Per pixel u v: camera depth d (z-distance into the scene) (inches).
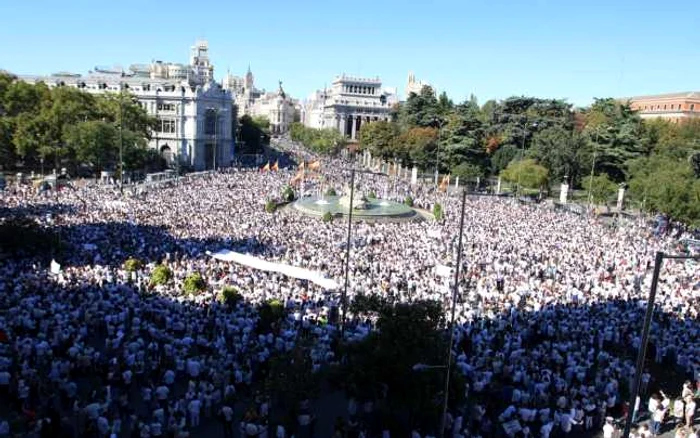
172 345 1049.5
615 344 1238.9
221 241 1873.8
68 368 945.5
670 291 1567.4
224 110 5196.9
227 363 978.7
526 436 840.3
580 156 3720.5
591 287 1569.9
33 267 1466.5
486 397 979.9
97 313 1149.7
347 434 813.2
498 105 5177.2
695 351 1162.0
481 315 1282.0
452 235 2151.8
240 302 1284.4
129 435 823.7
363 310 1036.5
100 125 3474.4
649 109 6663.4
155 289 1364.4
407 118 5531.5
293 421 849.5
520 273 1668.3
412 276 1553.9
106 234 1870.1
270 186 3348.9
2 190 2714.1
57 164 3634.4
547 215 2810.0
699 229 2792.8
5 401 882.1
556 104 4822.8
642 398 1029.2
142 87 4879.4
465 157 4252.0
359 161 6156.5
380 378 805.2
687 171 2930.6
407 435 844.0
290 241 1927.9
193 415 871.1
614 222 2815.0
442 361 823.1
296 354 866.1
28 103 3592.5
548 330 1245.1
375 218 2669.8
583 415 927.0
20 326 1082.1
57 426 782.5
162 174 3865.7
